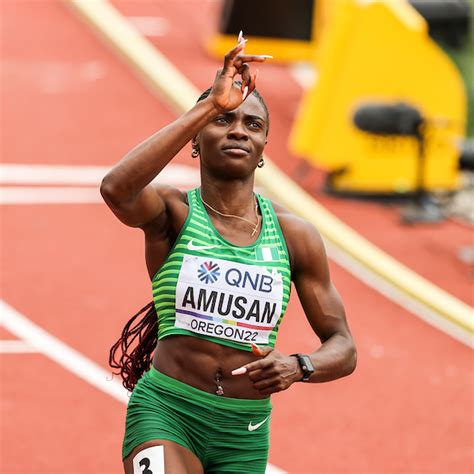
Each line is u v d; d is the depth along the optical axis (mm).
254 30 53406
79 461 23953
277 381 13227
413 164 44250
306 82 54812
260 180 41844
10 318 31250
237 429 14164
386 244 40469
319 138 43375
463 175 46688
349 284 36562
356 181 43906
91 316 31797
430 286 36812
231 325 13898
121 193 13188
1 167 42062
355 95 43344
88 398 26891
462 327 34156
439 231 42156
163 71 49844
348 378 29688
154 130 46406
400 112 41781
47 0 58281
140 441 13797
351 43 43125
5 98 47375
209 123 13734
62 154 43594
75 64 51531
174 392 13977
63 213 38688
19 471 23297
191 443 14055
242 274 13922
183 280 13867
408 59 43562
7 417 25609
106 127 46031
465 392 29594
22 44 53188
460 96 44500
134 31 56938
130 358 15070
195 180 42562
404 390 29359
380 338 32969
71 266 35031
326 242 39094
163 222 14000
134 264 35625
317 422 26906
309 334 31703
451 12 46219
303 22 53312
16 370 28109
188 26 58812
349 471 24688
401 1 45000
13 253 35531
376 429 26891
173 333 13977
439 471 25156
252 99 13977
